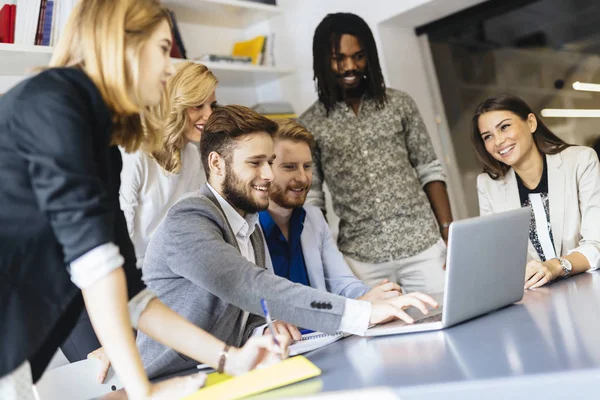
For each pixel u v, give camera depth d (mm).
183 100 2299
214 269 1424
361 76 2826
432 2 3387
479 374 977
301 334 1652
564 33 3379
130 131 1176
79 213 975
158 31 1120
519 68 3545
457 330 1364
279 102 3553
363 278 2838
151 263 1589
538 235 2307
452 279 1358
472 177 3770
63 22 2738
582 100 3375
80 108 1012
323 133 2889
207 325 1540
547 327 1262
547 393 900
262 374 1152
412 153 2941
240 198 1692
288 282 1401
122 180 2264
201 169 2537
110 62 1055
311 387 1063
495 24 3568
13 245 994
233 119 1683
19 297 1001
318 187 2902
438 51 3781
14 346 996
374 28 3621
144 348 1542
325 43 2822
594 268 2025
